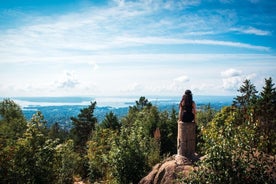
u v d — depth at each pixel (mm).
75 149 37719
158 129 26016
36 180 13203
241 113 13906
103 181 21828
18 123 27422
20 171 13094
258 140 9070
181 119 14188
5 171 12898
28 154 13234
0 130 25562
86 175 27016
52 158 13773
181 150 14023
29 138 13523
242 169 8055
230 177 8055
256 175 8172
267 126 13812
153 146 21234
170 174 13180
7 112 36125
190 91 14258
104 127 38719
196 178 8492
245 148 8305
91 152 24859
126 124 35406
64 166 21641
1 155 12852
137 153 17422
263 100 17859
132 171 16938
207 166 8367
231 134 8625
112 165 17703
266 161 8477
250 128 9281
